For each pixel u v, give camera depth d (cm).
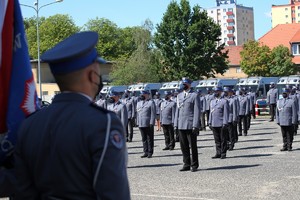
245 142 1984
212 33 5734
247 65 6369
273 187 1016
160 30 5784
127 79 5853
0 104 374
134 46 8681
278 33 8625
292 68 6359
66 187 263
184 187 1048
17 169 284
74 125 267
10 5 381
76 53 273
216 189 1014
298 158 1468
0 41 375
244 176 1163
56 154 266
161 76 5922
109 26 8619
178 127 1285
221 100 1545
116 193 258
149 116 1631
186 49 5631
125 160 272
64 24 8438
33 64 5256
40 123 279
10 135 377
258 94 3875
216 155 1529
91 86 286
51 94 5184
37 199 279
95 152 260
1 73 375
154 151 1831
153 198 942
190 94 1275
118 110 1730
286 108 1652
